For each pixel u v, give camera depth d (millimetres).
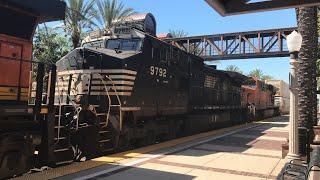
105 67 11992
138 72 12656
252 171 9594
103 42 13609
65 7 8523
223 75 24078
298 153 9883
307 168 7422
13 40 7719
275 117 43719
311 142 12719
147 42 13266
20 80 7945
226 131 20641
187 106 17062
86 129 10477
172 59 15305
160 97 14281
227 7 4449
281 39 40562
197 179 8539
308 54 13750
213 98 21578
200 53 43188
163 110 14570
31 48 8148
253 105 31922
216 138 16688
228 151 12836
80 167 9266
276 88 50562
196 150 12727
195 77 18250
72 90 12180
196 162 10523
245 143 15258
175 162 10406
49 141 8562
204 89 19859
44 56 28250
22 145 7965
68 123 9750
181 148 13000
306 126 13508
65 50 29781
